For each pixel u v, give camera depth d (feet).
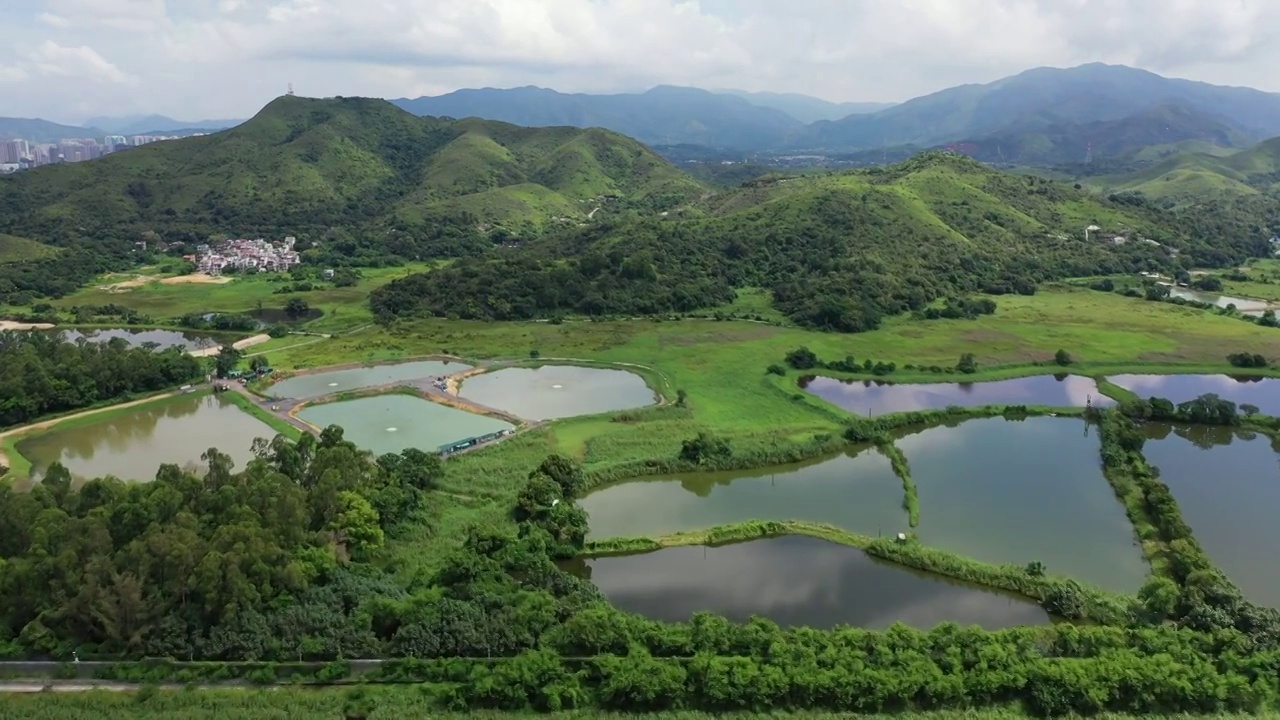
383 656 231.50
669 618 263.49
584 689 217.97
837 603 272.51
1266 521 336.70
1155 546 308.81
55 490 295.28
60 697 213.25
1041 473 391.04
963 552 309.42
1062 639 231.91
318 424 455.22
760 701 211.20
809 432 435.94
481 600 250.57
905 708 210.79
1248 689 209.26
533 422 448.24
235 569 237.86
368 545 290.97
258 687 221.46
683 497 365.81
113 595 231.09
